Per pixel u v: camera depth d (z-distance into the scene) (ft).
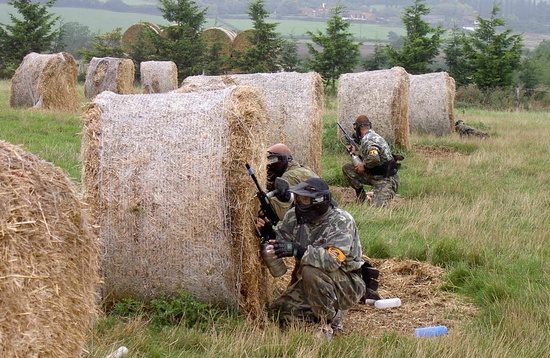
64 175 13.73
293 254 19.27
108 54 130.93
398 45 160.97
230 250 19.66
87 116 20.35
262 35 122.62
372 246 27.02
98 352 16.43
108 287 20.30
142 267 19.93
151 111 20.16
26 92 67.67
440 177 42.27
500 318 20.33
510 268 24.99
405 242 27.99
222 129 19.60
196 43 124.16
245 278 19.93
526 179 43.06
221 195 19.44
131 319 19.13
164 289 20.12
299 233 19.77
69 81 69.92
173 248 19.72
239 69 123.75
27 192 12.64
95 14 286.05
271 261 20.34
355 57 128.67
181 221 19.57
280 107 37.93
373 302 22.24
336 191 39.60
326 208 19.34
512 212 33.47
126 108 20.31
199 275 19.85
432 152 55.36
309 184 19.15
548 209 34.76
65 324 13.69
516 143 58.85
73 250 13.82
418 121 66.33
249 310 20.13
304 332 18.69
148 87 89.40
